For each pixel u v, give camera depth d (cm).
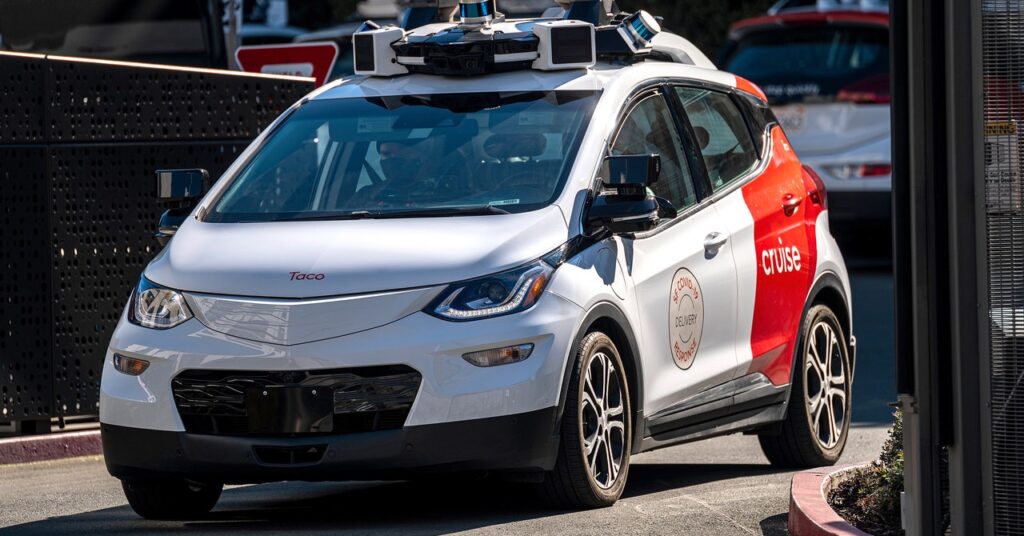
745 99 1816
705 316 1605
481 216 1451
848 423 1844
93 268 2080
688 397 1580
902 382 1065
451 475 1366
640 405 1502
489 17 1653
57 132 2047
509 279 1382
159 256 1482
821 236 1830
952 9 1031
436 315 1355
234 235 1470
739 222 1678
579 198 1477
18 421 2031
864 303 3328
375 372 1347
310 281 1374
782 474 1716
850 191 3753
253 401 1358
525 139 1536
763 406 1695
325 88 1670
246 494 1661
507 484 1644
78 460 1975
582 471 1423
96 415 2089
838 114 3762
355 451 1342
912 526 1073
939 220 1048
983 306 1038
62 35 2534
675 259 1568
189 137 2164
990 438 1041
